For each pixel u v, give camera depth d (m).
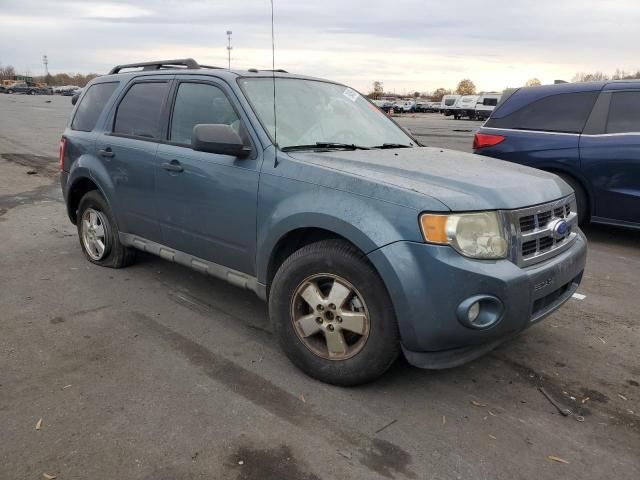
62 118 27.14
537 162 6.77
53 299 4.49
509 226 2.90
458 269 2.73
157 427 2.80
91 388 3.16
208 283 4.91
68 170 5.39
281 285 3.32
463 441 2.76
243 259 3.69
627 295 4.86
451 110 53.97
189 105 4.17
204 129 3.41
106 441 2.69
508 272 2.81
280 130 3.67
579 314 4.41
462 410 3.04
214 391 3.15
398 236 2.82
